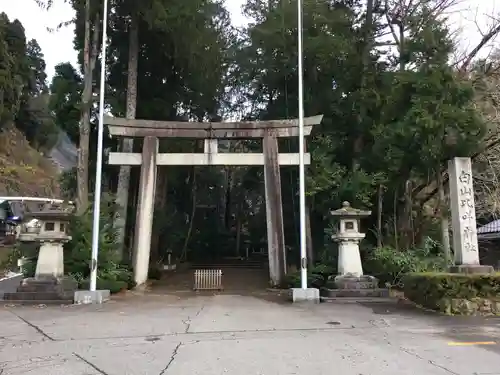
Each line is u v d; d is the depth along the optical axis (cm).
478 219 2208
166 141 2000
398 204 1755
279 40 1800
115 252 1591
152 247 2148
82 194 1625
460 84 1293
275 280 1583
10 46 3878
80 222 1485
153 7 1675
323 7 1808
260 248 3550
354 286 1268
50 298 1189
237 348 646
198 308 1091
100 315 968
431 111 1269
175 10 1681
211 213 3469
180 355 603
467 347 650
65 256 1430
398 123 1427
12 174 3906
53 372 521
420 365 550
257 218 3544
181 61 1941
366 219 1756
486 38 1722
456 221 1095
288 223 2223
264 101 2383
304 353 614
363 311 1028
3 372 523
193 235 3038
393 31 1850
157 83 2086
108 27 1869
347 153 1850
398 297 1241
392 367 542
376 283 1279
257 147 2528
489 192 1734
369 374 513
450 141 1224
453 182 1112
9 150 4325
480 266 1046
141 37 1920
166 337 732
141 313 1002
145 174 1639
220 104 2702
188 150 2053
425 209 1867
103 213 1620
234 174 3675
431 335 745
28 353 617
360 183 1597
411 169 1504
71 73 1881
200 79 2105
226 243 3497
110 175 2128
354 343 681
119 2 1728
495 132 1522
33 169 4306
